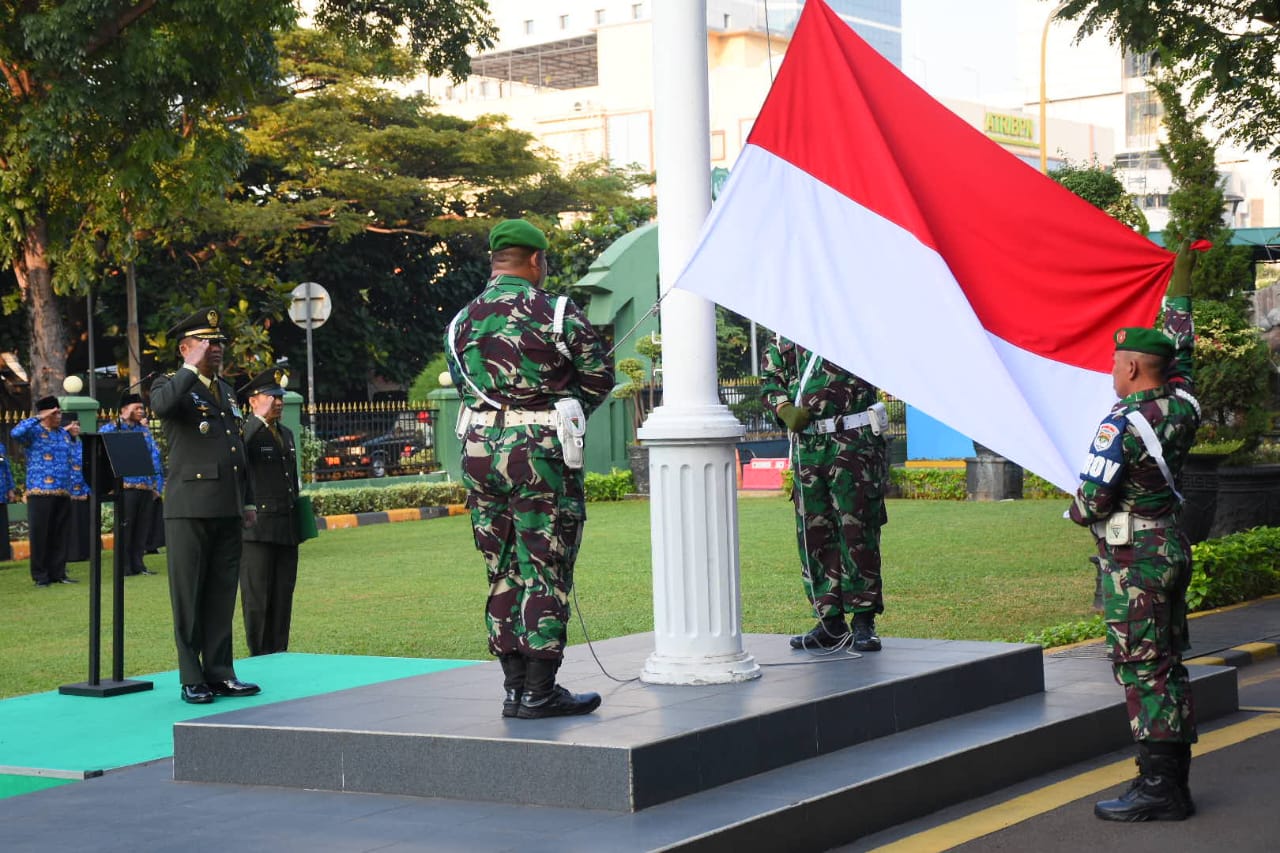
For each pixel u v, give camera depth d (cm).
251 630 1005
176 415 828
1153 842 555
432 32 2616
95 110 2086
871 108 678
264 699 838
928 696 685
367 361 4075
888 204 664
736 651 670
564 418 592
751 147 667
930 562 1531
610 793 534
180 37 2142
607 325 2991
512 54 8519
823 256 657
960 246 681
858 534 755
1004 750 650
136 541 1722
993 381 638
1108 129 7769
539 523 596
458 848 495
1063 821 588
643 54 7562
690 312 657
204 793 609
